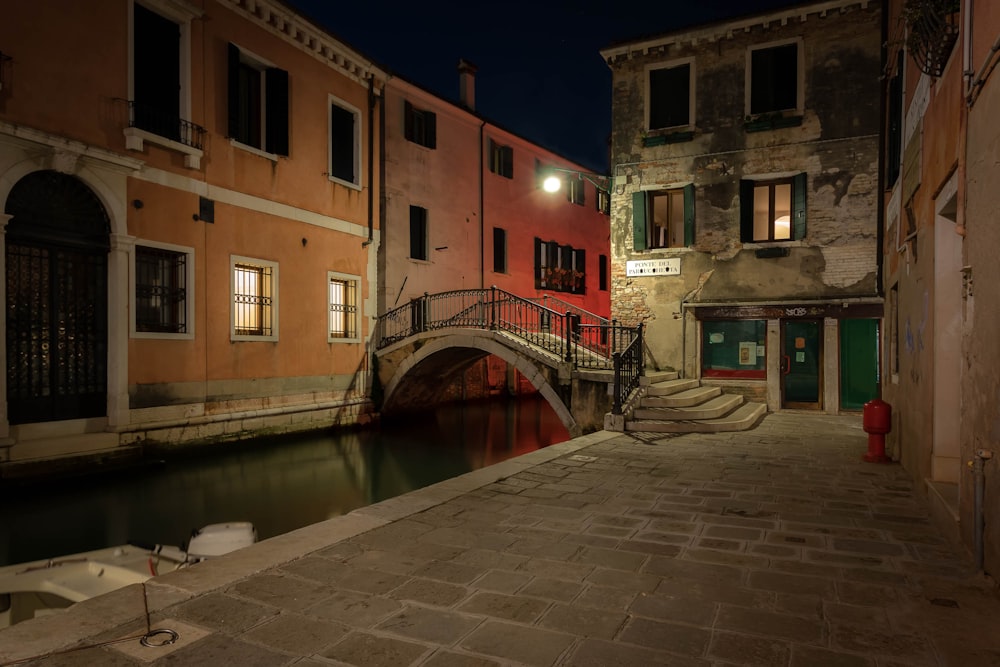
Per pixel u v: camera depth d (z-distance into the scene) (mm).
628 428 10664
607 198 31062
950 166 4906
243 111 13922
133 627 3111
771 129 13844
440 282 20328
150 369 11453
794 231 13750
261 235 13875
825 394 13508
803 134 13578
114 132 10922
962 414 4387
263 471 11953
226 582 3707
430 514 5328
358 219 16859
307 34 15000
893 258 9023
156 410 11539
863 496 6102
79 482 10055
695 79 14453
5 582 5047
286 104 14414
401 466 12680
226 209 13039
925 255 6199
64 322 10391
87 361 10688
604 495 6062
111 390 10859
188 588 3611
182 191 12125
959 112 4598
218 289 12836
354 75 16844
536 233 25562
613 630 3115
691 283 14531
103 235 10852
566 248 27688
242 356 13328
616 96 15211
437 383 18594
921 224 6441
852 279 13227
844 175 13281
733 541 4625
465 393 22750
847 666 2762
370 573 3896
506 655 2852
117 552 5770
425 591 3609
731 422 10867
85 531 8258
